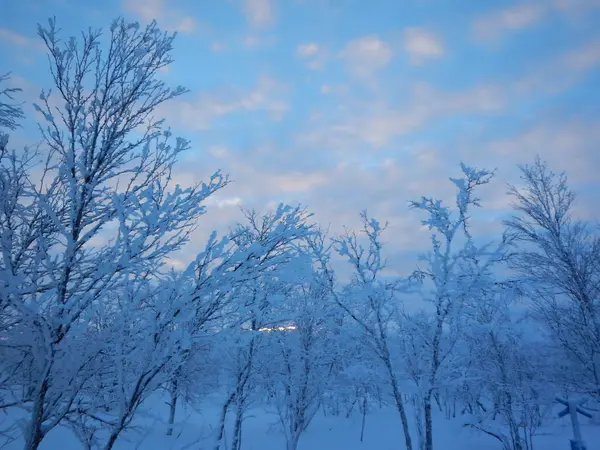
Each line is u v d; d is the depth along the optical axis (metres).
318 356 9.95
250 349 8.77
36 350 3.13
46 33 3.91
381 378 7.80
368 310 8.51
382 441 13.95
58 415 3.23
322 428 15.29
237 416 9.34
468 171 7.96
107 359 3.51
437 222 7.92
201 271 3.62
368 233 8.74
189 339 3.43
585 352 9.63
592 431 12.83
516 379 10.81
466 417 15.95
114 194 3.45
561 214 10.59
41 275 3.52
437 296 7.53
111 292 3.64
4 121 5.19
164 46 4.43
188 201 3.82
